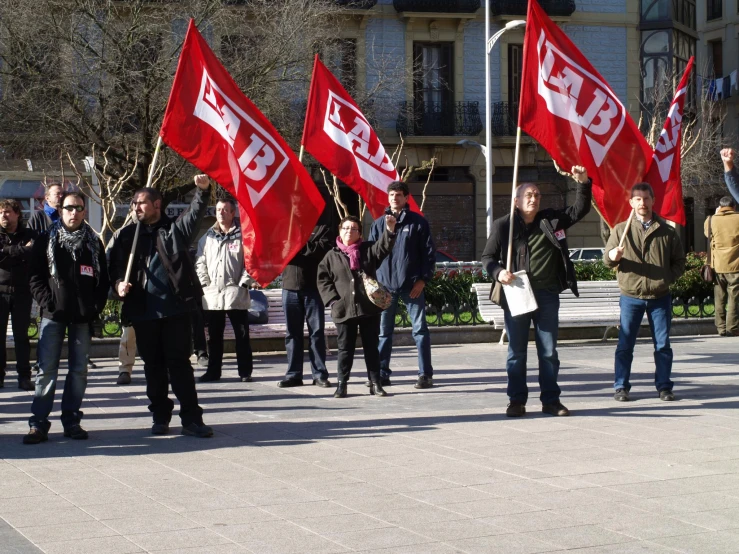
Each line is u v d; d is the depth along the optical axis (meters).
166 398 7.96
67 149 24.00
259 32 26.47
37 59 24.39
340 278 9.75
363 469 6.62
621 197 9.52
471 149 36.31
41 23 23.80
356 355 13.88
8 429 8.24
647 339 15.80
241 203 8.98
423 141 35.47
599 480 6.29
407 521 5.36
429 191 36.22
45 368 7.66
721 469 6.60
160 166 23.67
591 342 15.50
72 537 5.04
